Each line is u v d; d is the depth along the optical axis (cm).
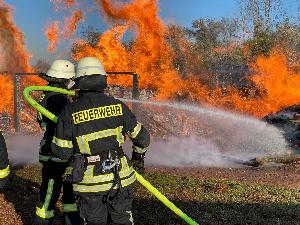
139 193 614
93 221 353
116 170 354
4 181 351
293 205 568
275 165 909
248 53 2508
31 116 1541
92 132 357
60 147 362
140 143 379
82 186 352
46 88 449
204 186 661
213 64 2541
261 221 508
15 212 549
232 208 555
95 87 369
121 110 371
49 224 455
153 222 506
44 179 457
